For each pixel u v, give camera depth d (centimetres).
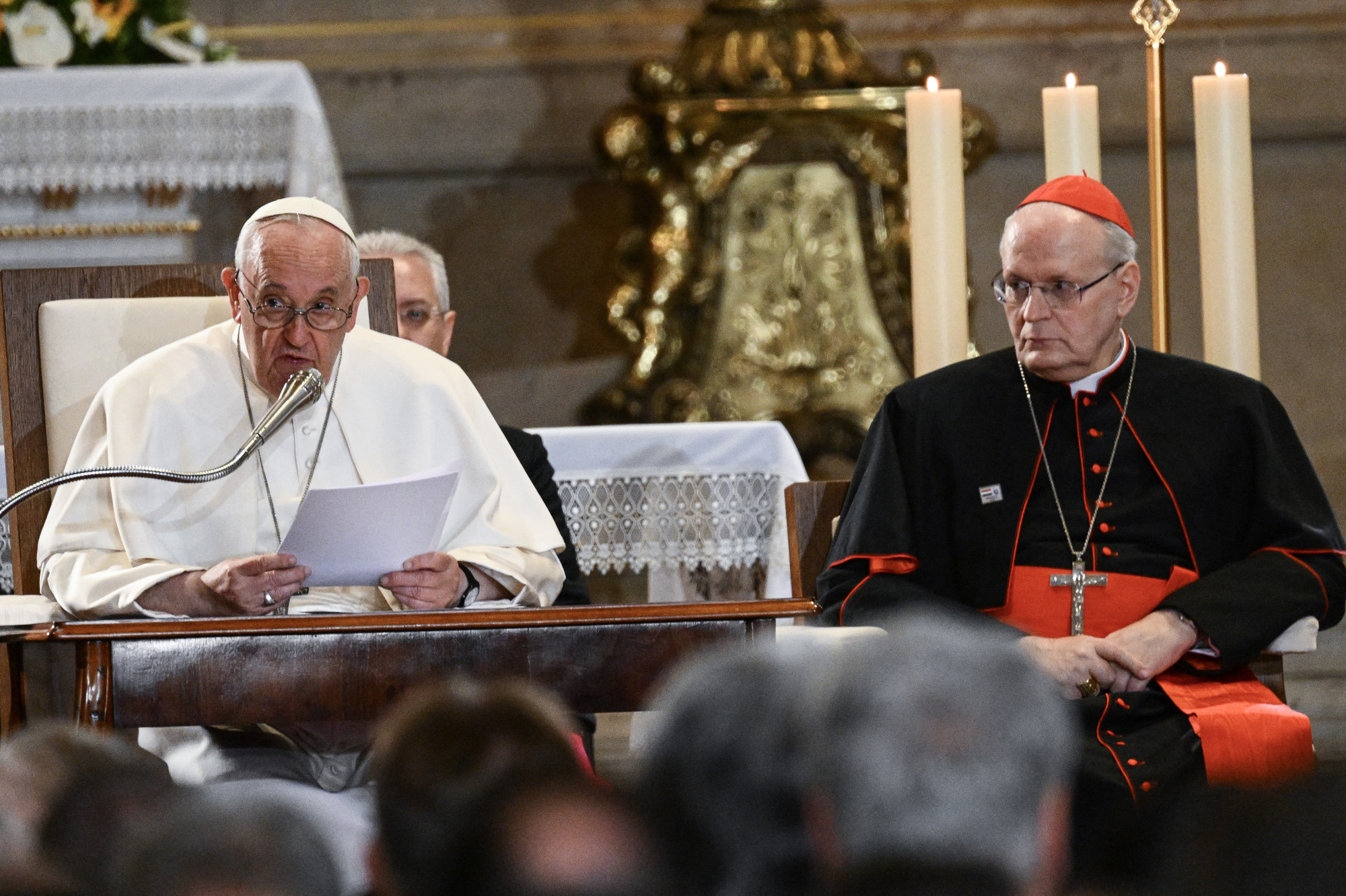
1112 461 1387
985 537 1388
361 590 1319
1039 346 1379
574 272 3441
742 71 3095
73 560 1251
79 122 2198
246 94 2220
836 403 3095
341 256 1293
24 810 376
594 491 1725
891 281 3120
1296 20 3397
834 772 330
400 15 3403
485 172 3441
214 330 1377
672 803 343
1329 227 3425
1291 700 1959
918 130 1536
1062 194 1394
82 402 1399
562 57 3422
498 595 1280
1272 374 3419
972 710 329
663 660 973
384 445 1360
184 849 325
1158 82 1591
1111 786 1179
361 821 894
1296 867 362
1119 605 1334
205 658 948
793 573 1470
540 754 346
